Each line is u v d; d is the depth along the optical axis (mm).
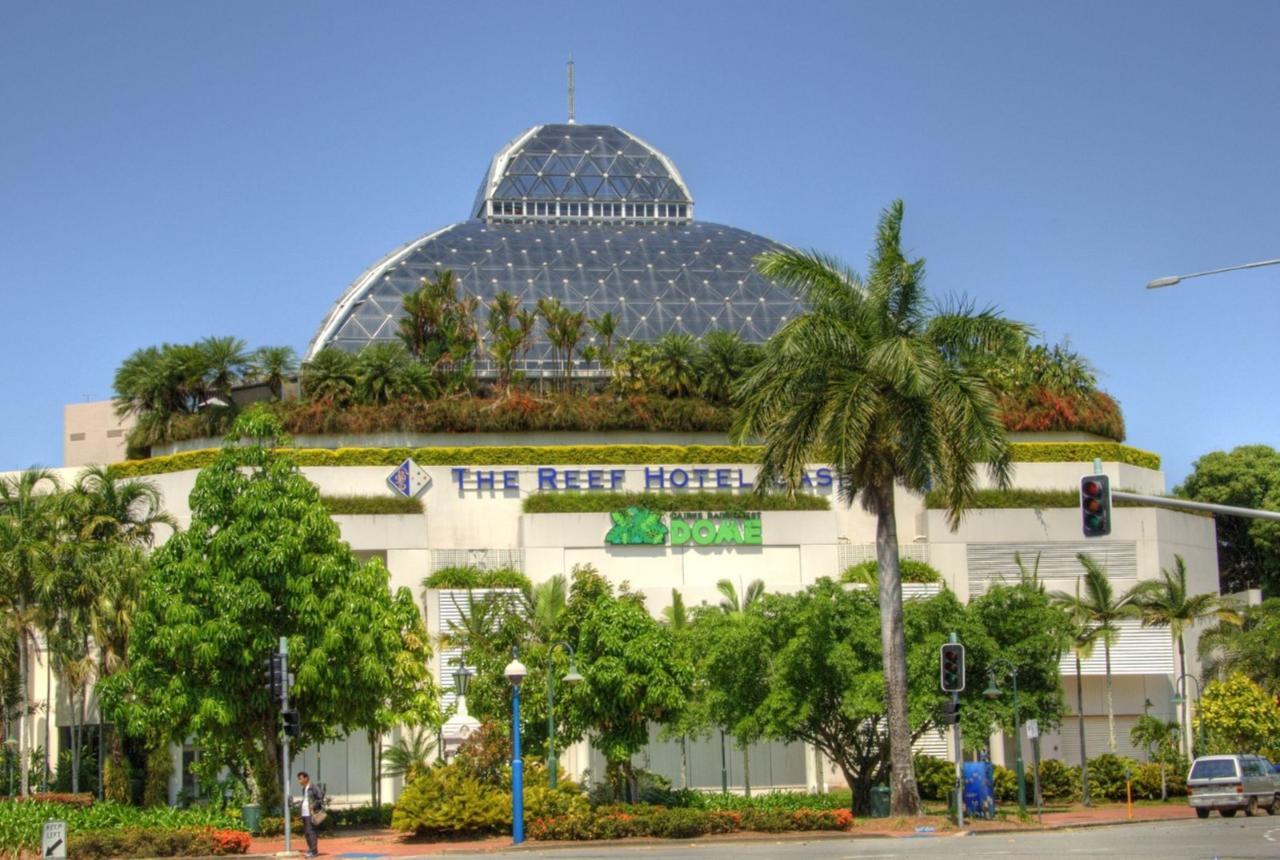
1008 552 80438
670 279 95938
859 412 49281
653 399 82750
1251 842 41188
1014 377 86000
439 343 84312
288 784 46719
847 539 81188
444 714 65500
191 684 56031
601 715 58594
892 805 52406
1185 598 78438
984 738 60125
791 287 53969
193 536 56562
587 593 65062
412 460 78375
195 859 45812
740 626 60281
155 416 83312
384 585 60312
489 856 45000
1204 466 119812
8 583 67812
